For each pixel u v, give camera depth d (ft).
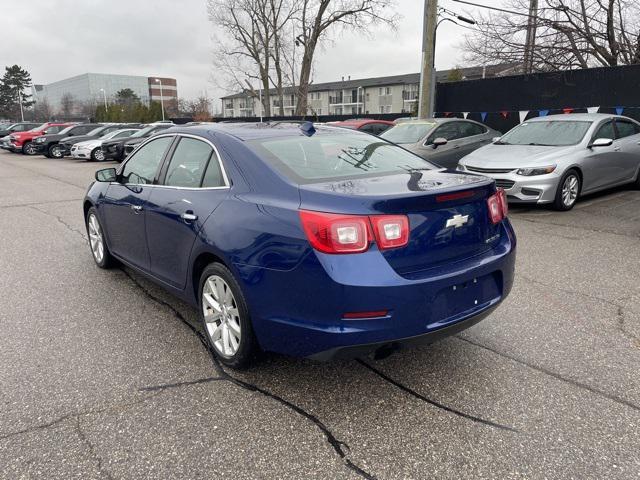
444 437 8.50
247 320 9.87
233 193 10.45
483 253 10.08
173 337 12.39
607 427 8.67
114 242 15.93
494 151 27.66
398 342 8.69
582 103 41.42
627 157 29.53
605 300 14.33
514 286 15.55
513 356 11.21
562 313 13.47
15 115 346.95
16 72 346.74
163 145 13.61
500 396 9.68
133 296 15.19
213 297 11.05
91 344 12.03
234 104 306.96
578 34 52.26
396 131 35.99
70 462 7.97
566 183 25.79
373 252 8.44
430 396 9.73
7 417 9.13
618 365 10.73
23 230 24.81
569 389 9.86
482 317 9.96
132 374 10.63
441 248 9.22
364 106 268.82
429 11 43.11
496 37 56.29
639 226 22.91
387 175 10.61
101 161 71.15
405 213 8.71
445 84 51.75
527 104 45.24
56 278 16.96
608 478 7.50
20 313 13.94
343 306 8.32
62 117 340.59
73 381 10.36
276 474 7.69
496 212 10.49
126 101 308.60
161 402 9.59
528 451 8.11
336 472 7.72
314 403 9.55
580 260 18.08
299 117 88.84
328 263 8.36
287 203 9.21
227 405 9.48
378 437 8.53
